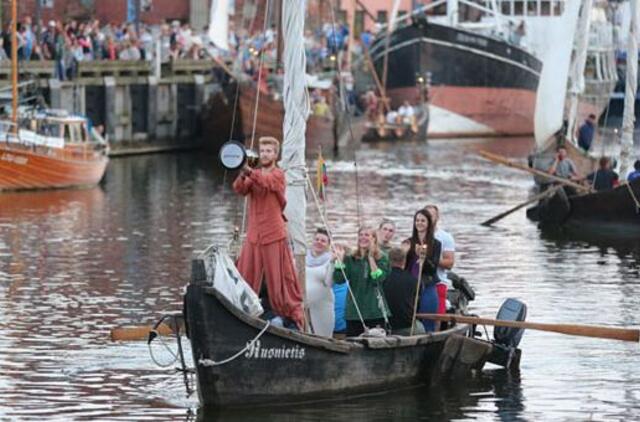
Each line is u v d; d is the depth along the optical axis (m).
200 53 129.12
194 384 42.47
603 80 137.25
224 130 123.44
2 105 98.88
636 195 75.38
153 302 54.03
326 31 141.25
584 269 62.94
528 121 156.12
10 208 83.06
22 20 126.12
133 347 46.62
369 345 40.84
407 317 42.81
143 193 91.69
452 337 42.88
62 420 39.25
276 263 40.09
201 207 84.00
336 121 125.69
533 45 155.88
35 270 61.00
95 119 118.62
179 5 141.00
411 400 41.25
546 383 43.47
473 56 149.88
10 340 47.62
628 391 42.75
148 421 39.12
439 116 149.12
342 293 42.75
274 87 123.00
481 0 156.25
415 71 147.38
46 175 92.44
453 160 120.88
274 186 39.88
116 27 124.25
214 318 38.62
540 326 42.84
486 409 40.78
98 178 95.88
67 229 74.06
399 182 101.19
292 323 40.50
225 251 39.31
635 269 63.09
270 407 39.78
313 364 40.09
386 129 141.25
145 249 67.19
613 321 51.44
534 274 61.44
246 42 127.81
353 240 69.94
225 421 38.84
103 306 53.25
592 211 76.12
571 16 96.12
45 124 94.44
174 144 125.75
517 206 78.31
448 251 44.53
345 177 104.31
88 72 116.81
